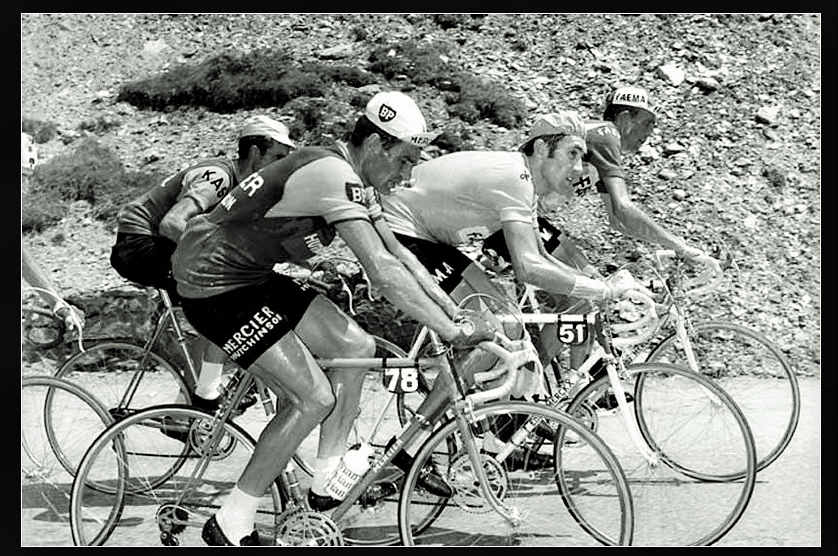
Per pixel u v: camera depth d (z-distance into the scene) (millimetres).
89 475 3535
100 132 8000
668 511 3924
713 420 4043
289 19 8961
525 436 3502
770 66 8242
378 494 3566
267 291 3311
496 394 3287
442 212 4023
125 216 4379
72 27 9219
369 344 3414
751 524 3928
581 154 3969
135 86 8312
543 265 3768
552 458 3969
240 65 8297
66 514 4062
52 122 8156
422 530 3713
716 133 7676
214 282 3223
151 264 4316
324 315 3396
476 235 4043
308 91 7934
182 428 3576
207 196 4230
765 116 7793
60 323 5000
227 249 3223
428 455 3355
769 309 6441
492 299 3762
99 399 4457
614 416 4219
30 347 6031
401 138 3262
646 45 8469
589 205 7094
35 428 4273
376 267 3152
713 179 7324
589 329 3730
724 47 8438
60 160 7547
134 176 7387
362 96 7812
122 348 4535
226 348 3232
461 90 7863
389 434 4316
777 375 5578
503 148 7355
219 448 3668
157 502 3891
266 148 4371
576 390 3895
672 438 4090
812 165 7449
